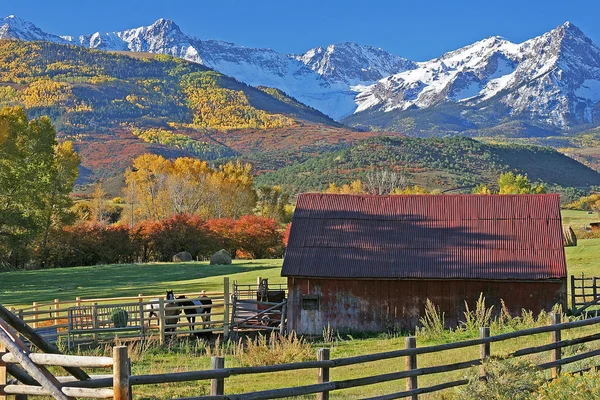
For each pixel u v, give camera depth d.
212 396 10.70
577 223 118.12
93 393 9.17
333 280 35.59
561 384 13.21
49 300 49.00
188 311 32.88
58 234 88.12
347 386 12.41
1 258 81.00
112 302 45.84
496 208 38.28
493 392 13.27
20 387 9.52
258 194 141.25
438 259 35.75
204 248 92.56
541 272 34.41
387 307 35.22
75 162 89.31
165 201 119.81
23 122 78.88
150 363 24.47
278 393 11.45
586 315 33.56
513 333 14.78
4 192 73.94
